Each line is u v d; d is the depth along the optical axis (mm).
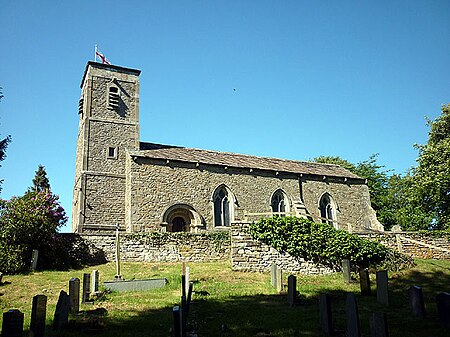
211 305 11742
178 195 26125
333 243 17812
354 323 8078
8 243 17062
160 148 29516
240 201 27922
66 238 19312
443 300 9164
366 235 20297
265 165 31000
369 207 32594
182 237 20609
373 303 11977
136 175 25406
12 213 17828
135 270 17562
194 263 19766
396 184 41844
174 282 14898
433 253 20578
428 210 30578
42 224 18094
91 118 28094
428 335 8469
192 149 30969
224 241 21125
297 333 8969
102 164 27234
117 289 13727
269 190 29219
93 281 13234
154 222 24938
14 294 13141
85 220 25531
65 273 16656
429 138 32000
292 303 11828
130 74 30672
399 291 13617
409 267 17391
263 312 10898
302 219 18562
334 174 32781
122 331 9109
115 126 28703
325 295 9266
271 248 18094
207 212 26641
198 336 8805
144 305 11719
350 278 15852
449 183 27984
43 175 39094
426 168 29734
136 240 20156
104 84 29484
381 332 7648
